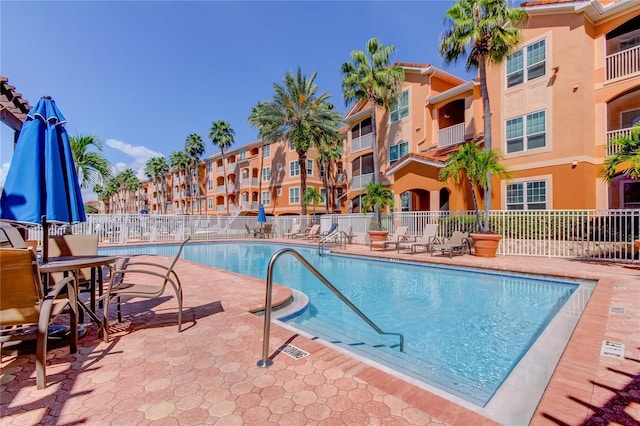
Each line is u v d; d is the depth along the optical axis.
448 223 13.44
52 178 3.43
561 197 12.94
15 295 2.58
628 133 12.16
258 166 39.78
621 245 9.32
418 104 20.22
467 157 10.48
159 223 20.00
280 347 3.38
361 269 10.74
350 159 25.66
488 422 2.07
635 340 3.43
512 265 8.75
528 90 14.07
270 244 19.61
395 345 4.44
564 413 2.14
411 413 2.19
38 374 2.54
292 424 2.10
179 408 2.29
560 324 4.41
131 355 3.18
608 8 12.41
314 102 25.05
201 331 3.88
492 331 4.97
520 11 12.00
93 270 4.12
